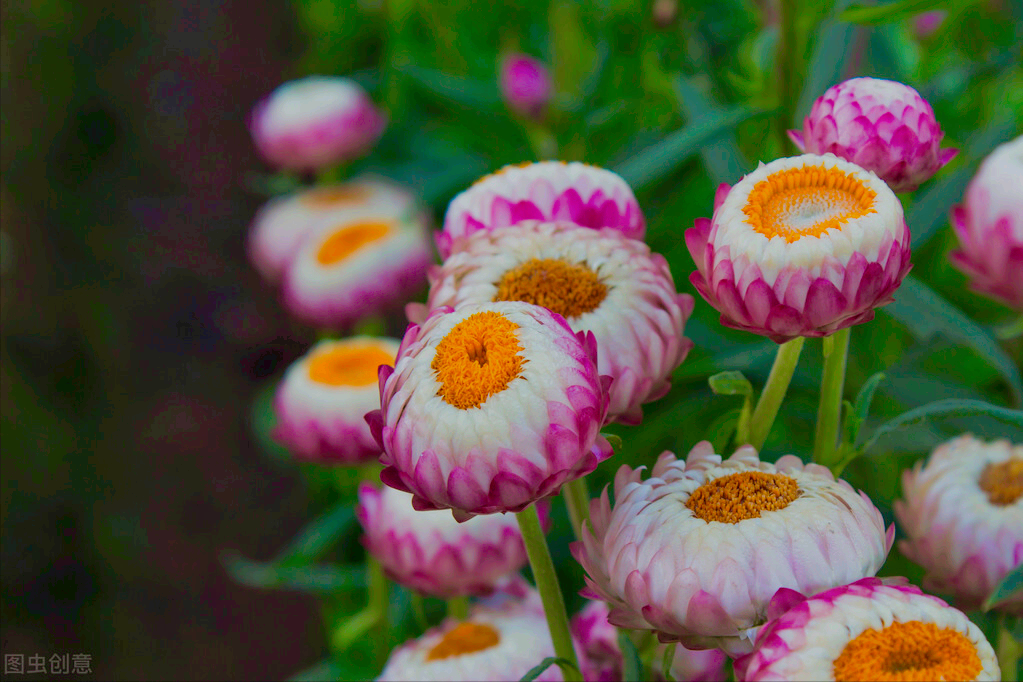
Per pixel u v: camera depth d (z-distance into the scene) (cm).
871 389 42
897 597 37
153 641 87
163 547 88
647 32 78
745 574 38
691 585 38
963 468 44
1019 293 46
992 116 63
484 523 48
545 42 98
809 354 52
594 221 43
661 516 39
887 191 39
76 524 88
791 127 55
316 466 85
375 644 61
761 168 40
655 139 70
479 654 46
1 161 89
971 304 63
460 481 37
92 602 87
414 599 52
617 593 39
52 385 89
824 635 36
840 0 52
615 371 40
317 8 108
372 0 106
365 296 78
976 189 46
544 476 37
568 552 61
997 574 43
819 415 42
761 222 39
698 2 83
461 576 48
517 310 39
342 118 91
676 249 70
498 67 94
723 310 39
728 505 39
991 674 37
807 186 40
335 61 110
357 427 56
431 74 88
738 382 41
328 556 84
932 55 71
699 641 38
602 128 80
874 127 42
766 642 37
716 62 85
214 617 87
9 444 87
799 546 38
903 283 48
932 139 42
